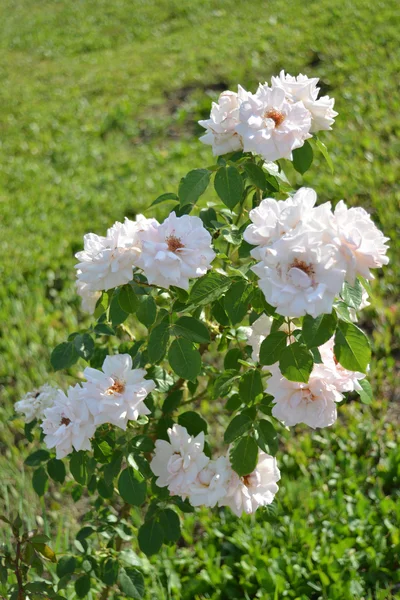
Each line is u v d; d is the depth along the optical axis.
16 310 5.36
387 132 7.07
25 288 5.72
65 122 10.12
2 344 5.01
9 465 3.82
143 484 2.09
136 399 1.91
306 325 1.61
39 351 4.89
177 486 2.04
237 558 3.23
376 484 3.48
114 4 16.19
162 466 2.09
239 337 2.37
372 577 3.02
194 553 3.32
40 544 2.20
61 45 14.55
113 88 10.97
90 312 2.44
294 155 2.10
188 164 7.70
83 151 8.92
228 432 2.00
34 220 7.05
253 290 1.86
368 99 7.95
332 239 1.52
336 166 6.63
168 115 9.50
